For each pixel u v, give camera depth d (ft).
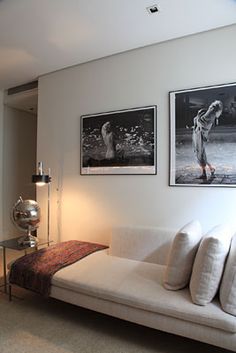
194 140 8.34
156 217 9.01
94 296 6.61
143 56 9.29
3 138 14.65
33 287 7.47
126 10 7.25
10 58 10.14
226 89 7.89
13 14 7.43
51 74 11.50
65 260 8.03
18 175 15.62
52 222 11.35
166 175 8.83
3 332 6.59
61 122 11.21
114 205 9.87
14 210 9.45
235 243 5.83
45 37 8.66
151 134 9.09
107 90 10.04
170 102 8.74
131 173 9.47
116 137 9.80
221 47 8.02
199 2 6.89
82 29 8.20
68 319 7.22
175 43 8.73
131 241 8.55
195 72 8.39
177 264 6.16
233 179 7.76
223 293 5.37
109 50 9.55
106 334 6.55
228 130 7.85
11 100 13.88
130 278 6.84
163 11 7.29
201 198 8.24
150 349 5.98
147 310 5.91
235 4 6.97
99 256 8.54
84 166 10.55
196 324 5.41
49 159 11.53
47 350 5.92
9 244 9.18
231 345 5.09
